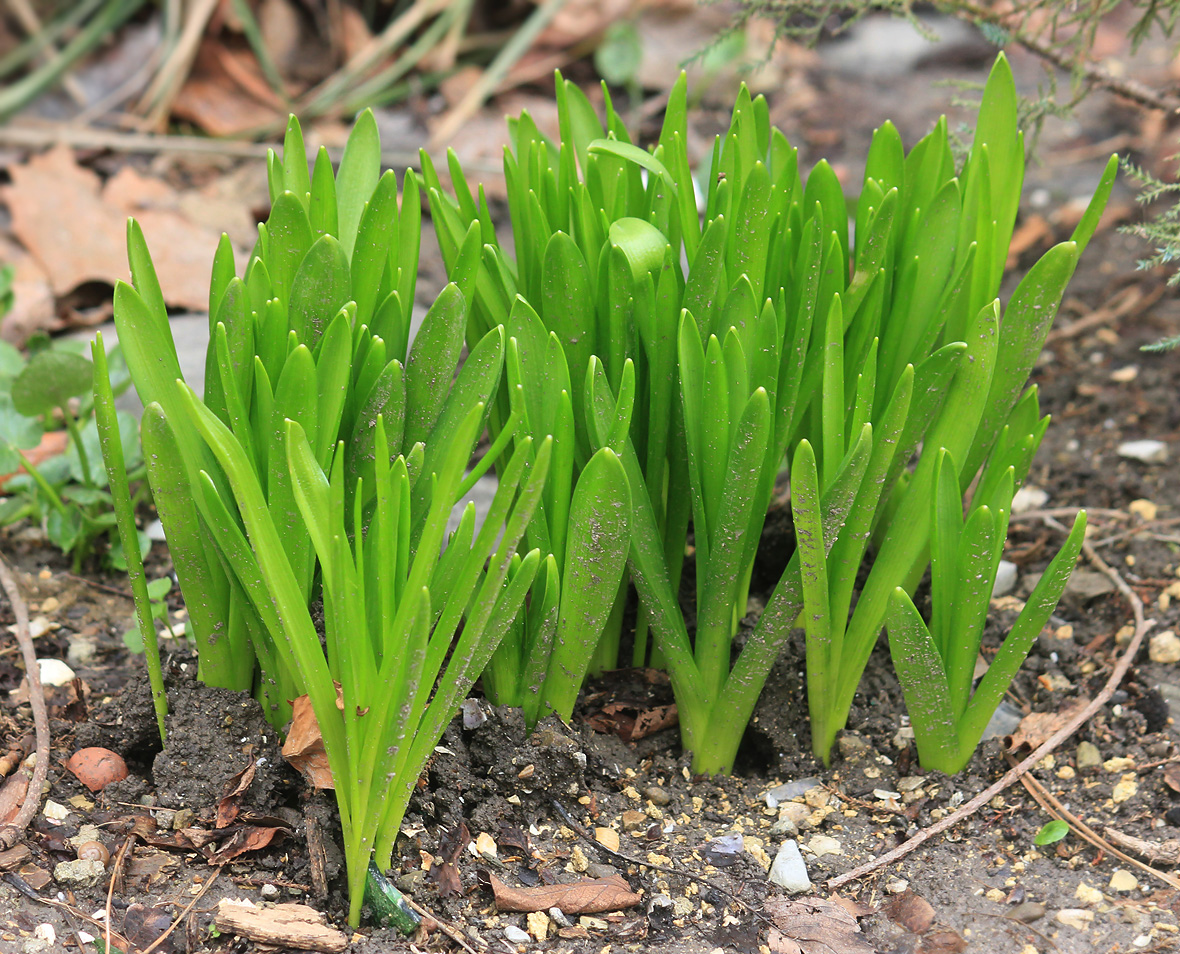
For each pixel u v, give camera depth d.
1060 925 1.35
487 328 1.40
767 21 2.46
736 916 1.35
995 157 1.39
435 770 1.38
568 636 1.37
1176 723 1.42
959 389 1.36
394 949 1.33
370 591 1.32
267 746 1.37
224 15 2.30
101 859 1.36
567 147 1.38
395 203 1.34
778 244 1.37
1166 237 1.43
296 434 1.29
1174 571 1.49
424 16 2.43
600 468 1.32
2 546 1.52
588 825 1.39
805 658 1.42
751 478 1.34
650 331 1.37
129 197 1.92
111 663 1.46
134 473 1.51
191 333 1.61
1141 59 2.29
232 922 1.33
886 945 1.35
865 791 1.40
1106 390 1.61
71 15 2.34
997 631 1.47
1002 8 1.76
